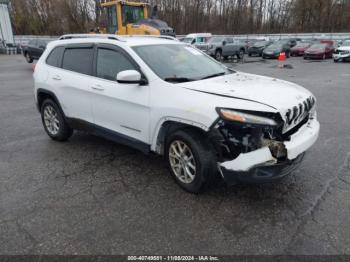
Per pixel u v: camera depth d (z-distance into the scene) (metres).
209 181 3.34
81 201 3.42
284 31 54.59
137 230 2.91
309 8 52.31
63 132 5.15
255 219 3.05
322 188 3.61
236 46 25.39
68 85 4.67
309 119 3.64
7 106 8.18
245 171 2.98
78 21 46.69
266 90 3.34
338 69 16.95
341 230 2.87
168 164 3.71
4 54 30.89
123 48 4.00
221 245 2.71
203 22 53.50
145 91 3.67
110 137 4.33
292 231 2.87
